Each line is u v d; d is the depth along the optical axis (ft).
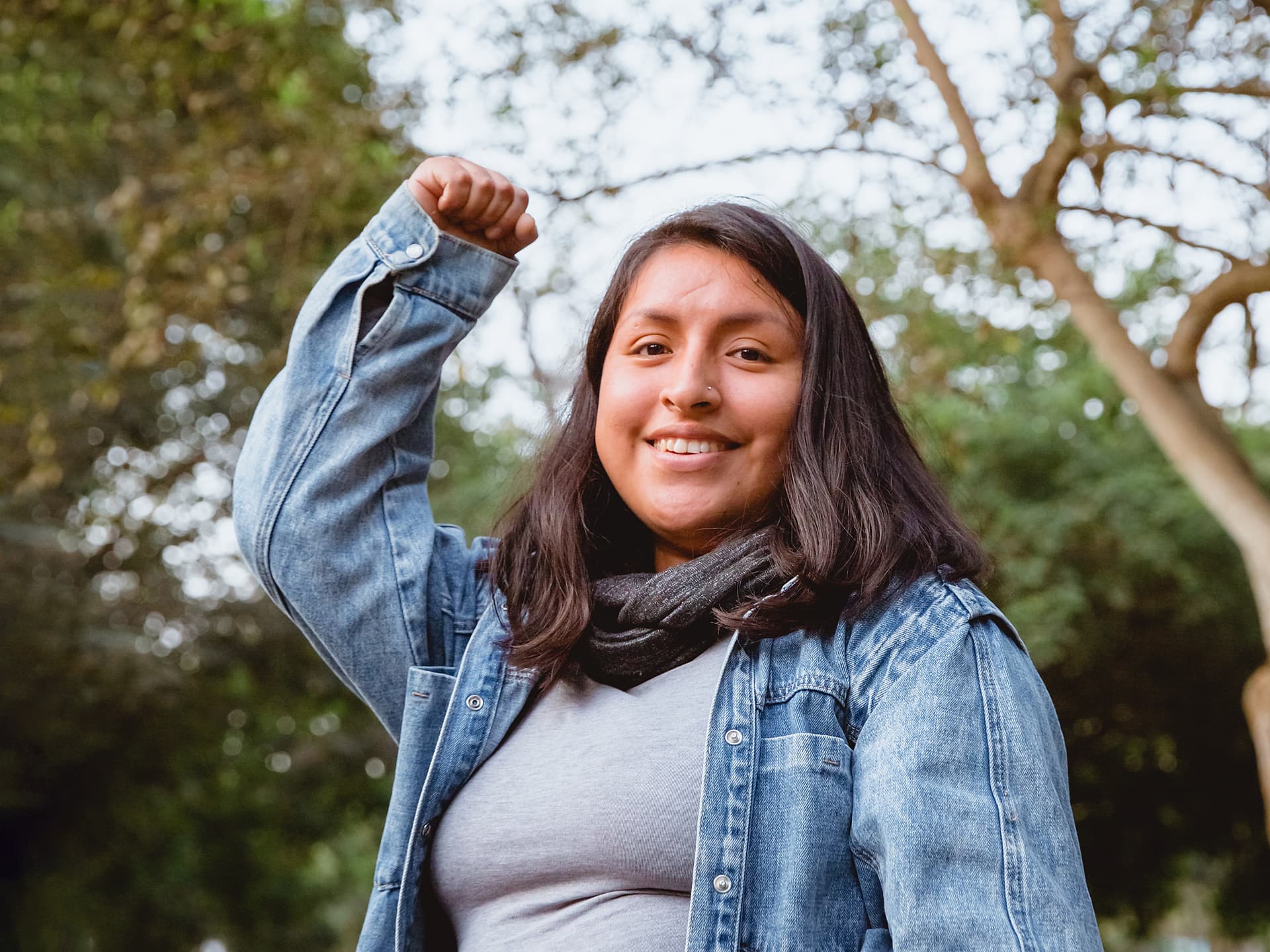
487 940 5.16
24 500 37.37
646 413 5.64
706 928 4.77
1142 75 18.72
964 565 5.45
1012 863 4.55
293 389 6.05
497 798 5.33
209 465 36.24
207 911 52.65
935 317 23.49
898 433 5.90
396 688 5.93
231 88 26.53
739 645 5.27
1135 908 50.96
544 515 5.84
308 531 5.84
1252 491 20.66
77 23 25.96
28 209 32.68
